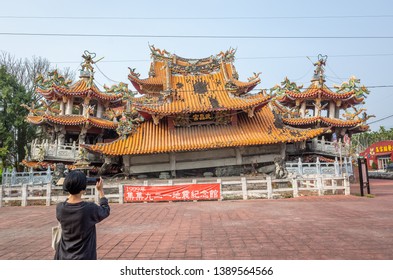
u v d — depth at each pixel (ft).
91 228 13.04
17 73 138.00
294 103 124.47
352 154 111.65
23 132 122.83
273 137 81.87
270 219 37.19
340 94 115.14
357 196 59.88
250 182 61.05
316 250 23.39
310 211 42.86
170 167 86.99
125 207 53.21
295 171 83.71
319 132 81.41
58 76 105.91
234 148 87.45
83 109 108.99
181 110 84.07
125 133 85.76
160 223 36.65
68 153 99.19
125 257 22.88
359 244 24.81
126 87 114.32
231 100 90.63
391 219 35.83
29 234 32.14
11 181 78.48
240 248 24.49
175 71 103.55
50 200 59.41
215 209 47.21
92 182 14.96
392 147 171.42
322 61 118.42
